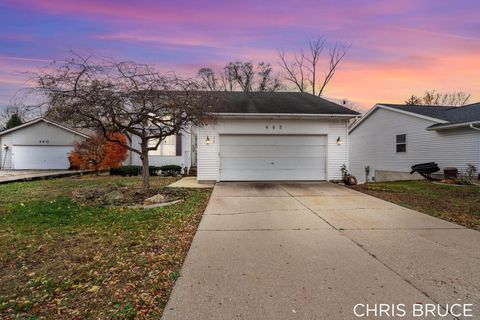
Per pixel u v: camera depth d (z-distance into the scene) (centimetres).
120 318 276
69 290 335
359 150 2164
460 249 463
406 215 695
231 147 1298
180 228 587
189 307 296
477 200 873
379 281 352
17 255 446
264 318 276
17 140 2392
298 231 566
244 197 934
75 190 1059
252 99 1501
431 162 1493
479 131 1270
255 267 393
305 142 1312
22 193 999
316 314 282
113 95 808
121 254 444
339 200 883
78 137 2366
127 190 1027
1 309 295
